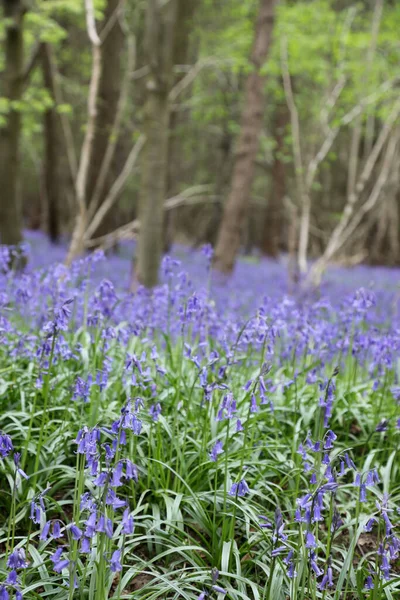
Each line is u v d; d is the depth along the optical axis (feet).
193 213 144.46
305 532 9.78
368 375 20.16
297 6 45.47
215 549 11.85
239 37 53.26
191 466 13.89
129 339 17.61
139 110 63.26
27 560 11.23
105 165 42.45
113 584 11.22
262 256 83.87
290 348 18.44
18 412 14.35
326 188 100.99
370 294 16.17
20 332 16.61
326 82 45.57
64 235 83.66
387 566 9.77
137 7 47.85
